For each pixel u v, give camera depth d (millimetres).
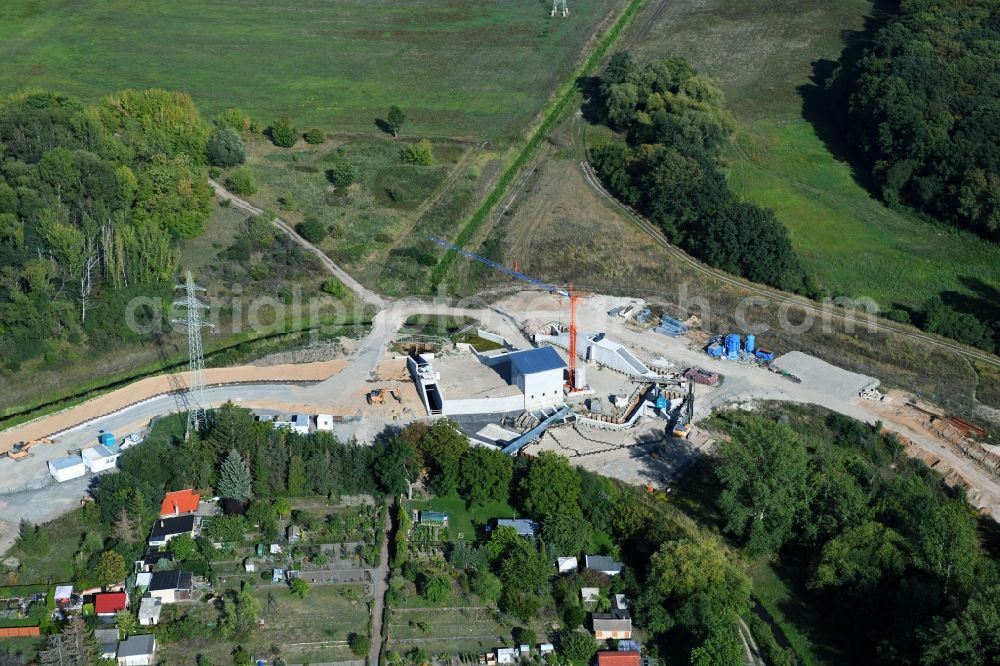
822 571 144625
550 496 155750
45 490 161750
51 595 139500
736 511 153625
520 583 144125
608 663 134250
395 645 136875
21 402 184750
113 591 141125
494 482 160000
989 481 169250
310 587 145000
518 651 136000
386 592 144875
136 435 174125
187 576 143000
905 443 177625
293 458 160750
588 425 180750
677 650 137750
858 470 166875
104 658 130625
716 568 142000
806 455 159875
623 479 168000
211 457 162875
